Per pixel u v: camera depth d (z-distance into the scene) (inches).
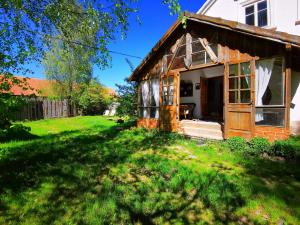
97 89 1041.5
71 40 269.6
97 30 249.0
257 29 276.2
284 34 252.5
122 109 635.5
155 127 453.1
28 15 231.0
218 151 285.7
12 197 158.6
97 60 265.3
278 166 221.0
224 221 129.8
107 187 173.9
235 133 318.3
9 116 127.6
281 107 276.7
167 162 236.2
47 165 233.0
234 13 455.2
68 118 866.1
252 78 301.0
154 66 457.1
